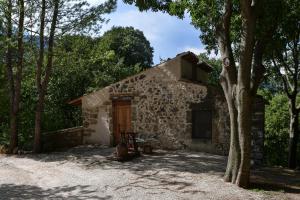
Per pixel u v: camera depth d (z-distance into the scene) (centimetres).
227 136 1349
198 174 1001
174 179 942
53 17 1473
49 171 1092
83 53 1716
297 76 1841
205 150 1395
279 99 2620
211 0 1034
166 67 1487
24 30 1459
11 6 1409
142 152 1372
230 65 912
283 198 785
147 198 780
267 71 1834
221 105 1366
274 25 959
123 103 1577
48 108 2086
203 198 774
